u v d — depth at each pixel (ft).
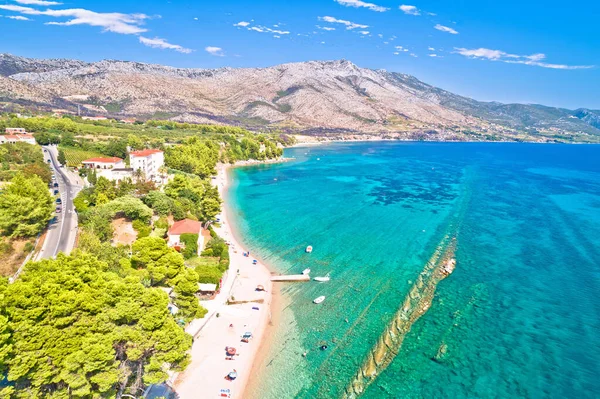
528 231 357.82
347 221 387.75
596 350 183.52
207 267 244.22
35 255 233.55
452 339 191.83
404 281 254.27
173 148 646.74
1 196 243.40
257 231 353.92
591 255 298.35
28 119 636.89
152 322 130.31
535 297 232.94
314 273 266.98
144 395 142.41
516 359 177.17
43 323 113.91
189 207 344.49
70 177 430.20
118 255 218.59
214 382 161.89
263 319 209.97
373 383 163.73
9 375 101.50
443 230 359.87
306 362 176.45
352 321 208.44
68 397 112.78
